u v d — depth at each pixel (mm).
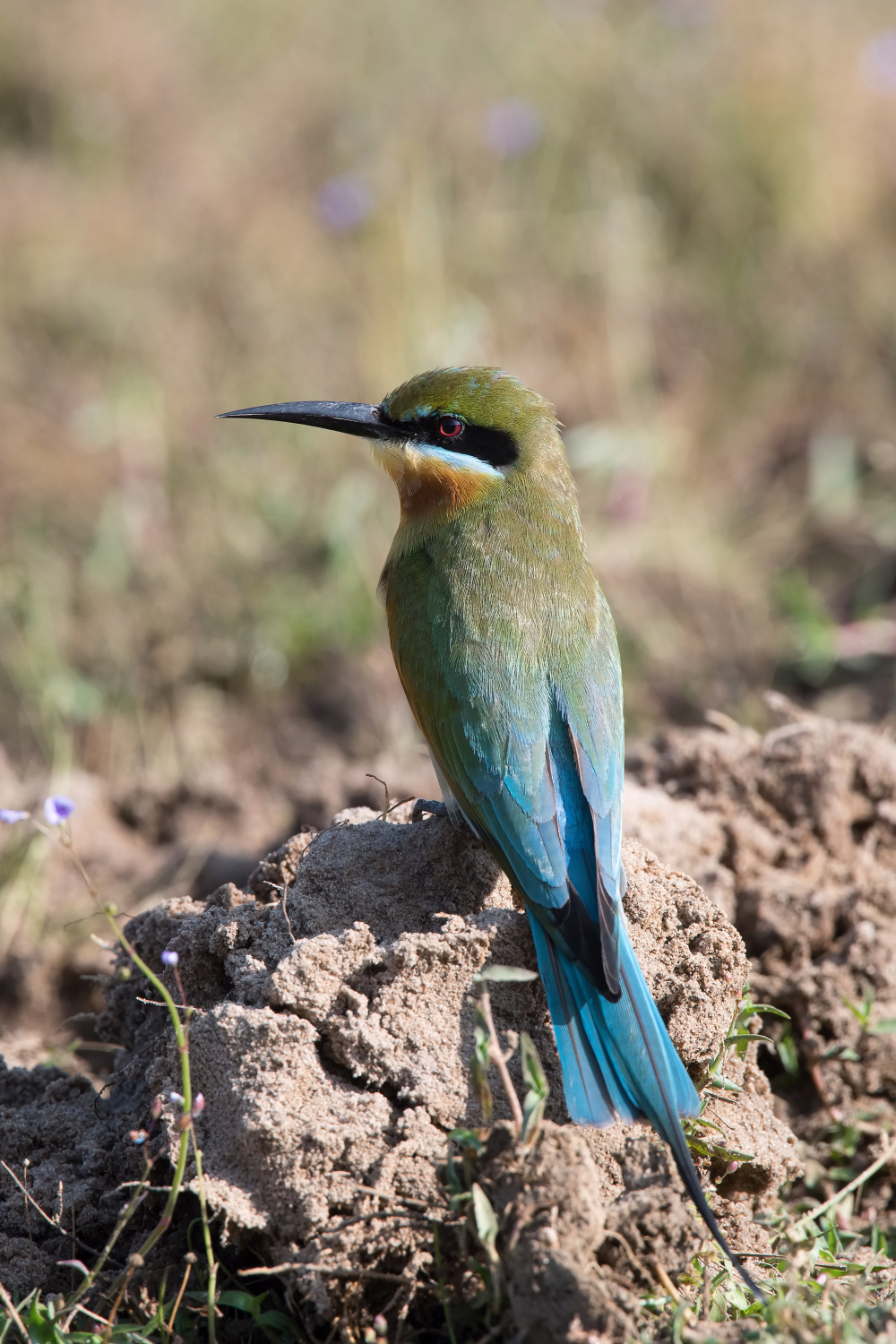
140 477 15328
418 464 8781
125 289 17531
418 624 8031
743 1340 5660
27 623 13883
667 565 14430
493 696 7551
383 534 14656
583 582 8211
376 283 17109
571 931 6609
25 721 13148
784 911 8906
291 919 7176
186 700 13469
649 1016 6395
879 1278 6719
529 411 8859
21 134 20344
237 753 13023
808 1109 8375
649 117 19609
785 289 17781
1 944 10555
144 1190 6176
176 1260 6445
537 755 7402
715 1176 6906
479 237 18203
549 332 17359
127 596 14258
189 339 17031
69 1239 6641
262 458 15562
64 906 10836
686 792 9953
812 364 17016
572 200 18953
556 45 21469
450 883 7355
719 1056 6945
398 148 19109
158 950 7676
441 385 8883
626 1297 5688
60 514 15039
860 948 8641
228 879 11078
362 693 13398
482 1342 5840
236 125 20406
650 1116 6156
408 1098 6363
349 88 20938
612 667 7922
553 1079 6609
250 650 13711
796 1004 8555
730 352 17250
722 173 18875
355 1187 6129
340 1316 6020
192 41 21781
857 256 17953
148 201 18938
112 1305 6172
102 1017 7961
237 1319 6297
